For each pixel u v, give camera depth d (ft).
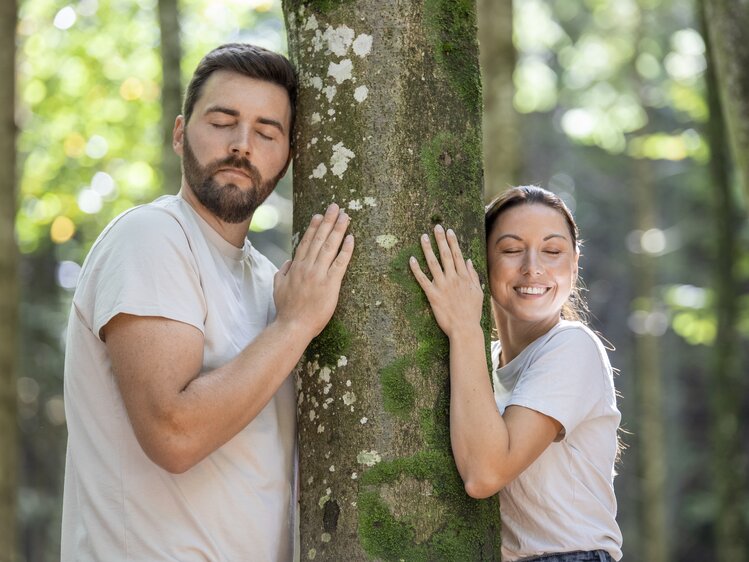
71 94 37.76
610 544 11.96
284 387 11.44
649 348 55.31
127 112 37.93
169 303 10.37
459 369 10.75
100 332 10.62
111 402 10.89
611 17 59.77
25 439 65.72
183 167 11.69
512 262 12.37
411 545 10.39
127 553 10.60
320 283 10.68
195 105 11.41
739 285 46.42
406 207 10.85
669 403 81.66
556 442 11.98
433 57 11.14
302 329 10.58
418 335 10.74
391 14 11.04
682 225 76.74
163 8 31.42
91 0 37.40
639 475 74.23
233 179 11.15
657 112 69.15
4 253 28.43
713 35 23.06
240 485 10.80
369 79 10.94
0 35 28.55
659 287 75.31
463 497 10.73
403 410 10.57
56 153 38.06
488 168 28.35
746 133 22.56
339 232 10.78
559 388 11.60
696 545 78.74
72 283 67.87
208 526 10.62
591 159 82.89
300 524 10.89
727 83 22.79
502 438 10.74
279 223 62.95
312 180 11.09
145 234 10.63
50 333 65.10
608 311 89.20
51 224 39.63
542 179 88.02
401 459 10.50
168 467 10.09
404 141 10.90
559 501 11.87
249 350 10.46
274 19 43.19
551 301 12.37
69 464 11.21
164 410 10.03
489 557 10.93
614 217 88.74
